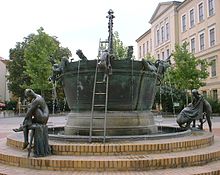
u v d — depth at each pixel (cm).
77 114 1038
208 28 4891
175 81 4122
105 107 952
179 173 665
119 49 4284
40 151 745
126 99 1006
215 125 2386
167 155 750
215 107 4138
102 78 991
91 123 926
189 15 5475
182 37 5744
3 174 675
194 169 705
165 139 881
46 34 4575
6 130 2080
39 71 4441
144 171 683
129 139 848
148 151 772
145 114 1048
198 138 903
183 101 4088
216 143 989
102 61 954
